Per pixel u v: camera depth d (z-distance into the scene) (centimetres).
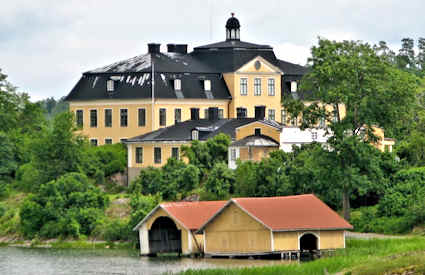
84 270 18088
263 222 18362
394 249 17138
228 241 19000
